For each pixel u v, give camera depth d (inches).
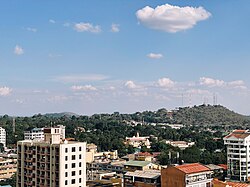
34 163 6053.2
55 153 5802.2
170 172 7111.2
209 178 7347.4
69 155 5831.7
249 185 7426.2
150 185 7303.2
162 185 7209.6
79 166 5935.0
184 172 6899.6
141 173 7687.0
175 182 7022.6
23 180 6186.0
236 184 7396.7
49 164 5876.0
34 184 6038.4
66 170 5792.3
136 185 7500.0
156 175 7421.3
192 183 6988.2
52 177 5826.8
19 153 6259.8
